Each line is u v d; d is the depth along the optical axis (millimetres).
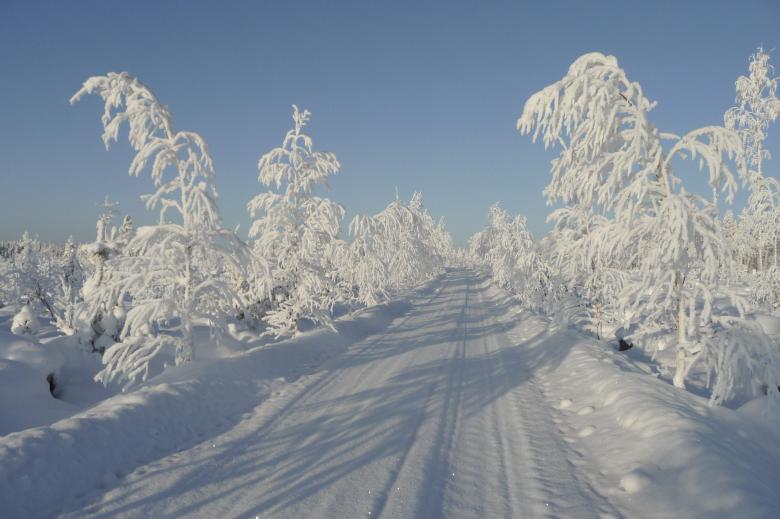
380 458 5750
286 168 16750
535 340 15516
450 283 60000
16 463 4574
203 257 10938
